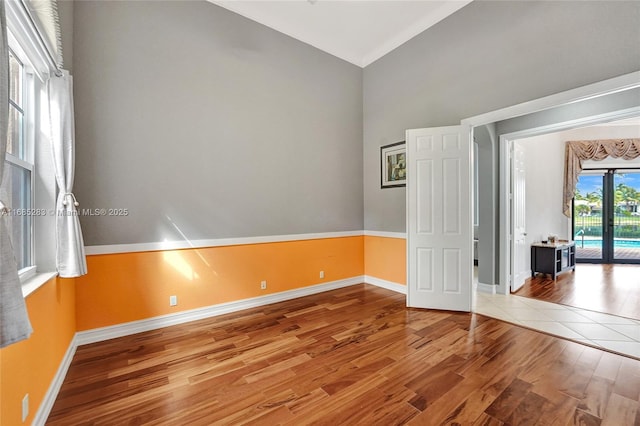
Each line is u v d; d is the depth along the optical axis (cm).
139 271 288
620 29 226
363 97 484
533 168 528
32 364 152
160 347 253
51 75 202
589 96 242
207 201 329
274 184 383
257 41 367
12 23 145
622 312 337
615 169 633
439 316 326
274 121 383
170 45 306
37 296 162
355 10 362
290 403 179
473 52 328
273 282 382
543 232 557
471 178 334
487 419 163
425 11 365
